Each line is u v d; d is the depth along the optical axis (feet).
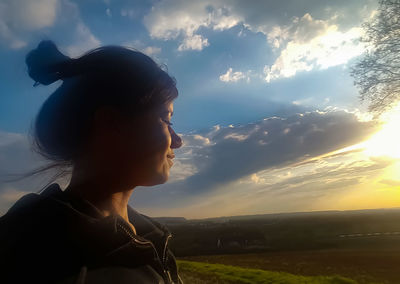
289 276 68.54
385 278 94.22
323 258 169.37
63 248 1.34
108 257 1.43
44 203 1.38
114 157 1.70
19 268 1.27
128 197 1.88
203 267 92.32
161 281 1.70
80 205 1.56
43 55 1.78
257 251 242.37
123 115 1.71
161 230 2.46
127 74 1.72
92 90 1.72
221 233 308.81
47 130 1.73
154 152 1.74
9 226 1.34
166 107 1.82
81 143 1.72
